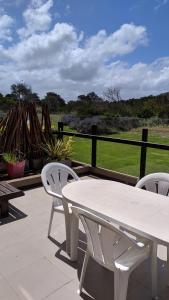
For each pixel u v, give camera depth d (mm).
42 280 2203
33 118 5273
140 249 1823
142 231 1748
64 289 2111
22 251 2604
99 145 8156
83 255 2543
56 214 3416
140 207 2109
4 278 2223
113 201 2223
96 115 13742
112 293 2072
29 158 5184
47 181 2865
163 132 9695
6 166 4746
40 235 2912
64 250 2627
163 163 6082
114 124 11219
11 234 2930
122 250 1829
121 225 1874
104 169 5141
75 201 2219
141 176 4395
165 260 2475
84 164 5523
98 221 1737
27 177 4586
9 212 3490
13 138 5051
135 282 2199
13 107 5129
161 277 2256
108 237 1756
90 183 2658
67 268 2357
